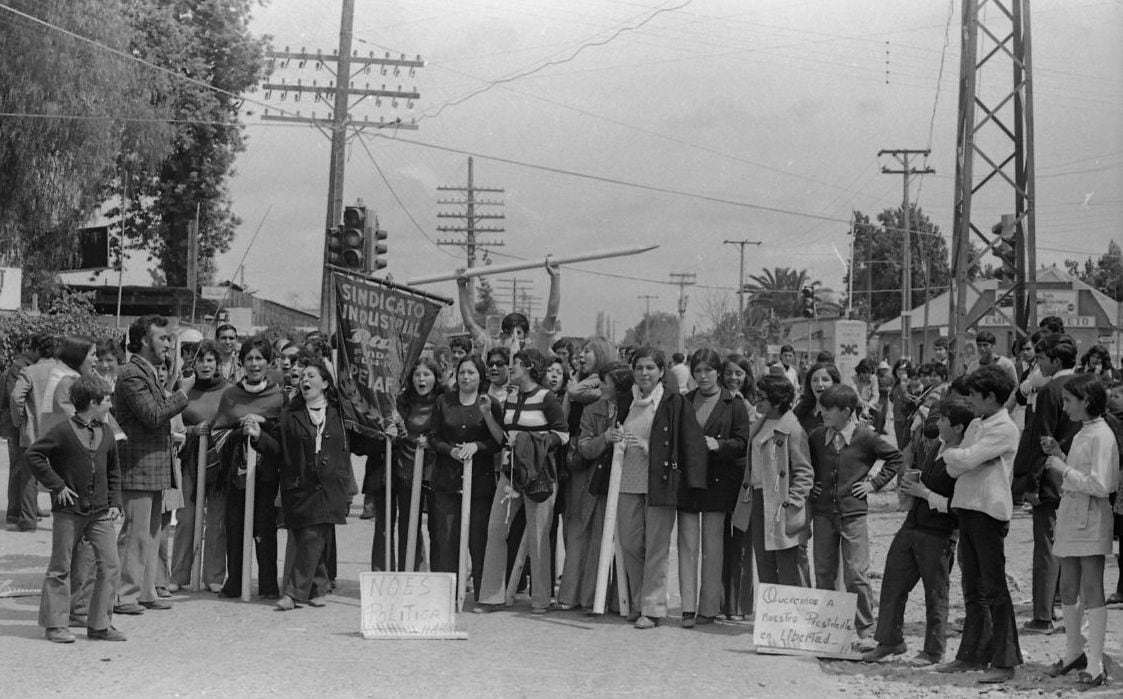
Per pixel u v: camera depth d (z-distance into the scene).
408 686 7.54
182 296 45.16
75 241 36.66
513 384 10.55
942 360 19.50
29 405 13.79
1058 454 8.18
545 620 9.92
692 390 10.29
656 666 8.26
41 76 32.97
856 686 7.90
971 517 8.16
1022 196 19.94
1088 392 7.87
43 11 33.00
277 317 51.59
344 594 10.86
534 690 7.49
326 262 19.09
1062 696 7.55
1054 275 57.41
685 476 9.61
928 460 8.60
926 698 7.52
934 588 8.54
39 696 7.15
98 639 8.72
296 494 9.98
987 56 20.00
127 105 36.00
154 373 9.73
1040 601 9.48
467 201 67.69
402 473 10.79
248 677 7.69
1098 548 7.84
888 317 88.25
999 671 8.00
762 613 8.88
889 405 19.09
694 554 9.84
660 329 95.12
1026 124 19.69
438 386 11.14
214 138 47.19
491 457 10.45
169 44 44.12
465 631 9.38
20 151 33.16
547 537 10.15
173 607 10.05
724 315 84.12
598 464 10.00
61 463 8.58
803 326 79.19
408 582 9.20
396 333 11.08
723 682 7.83
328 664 8.11
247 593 10.37
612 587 10.34
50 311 37.81
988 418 8.17
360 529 15.41
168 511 10.26
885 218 88.12
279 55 29.16
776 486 9.41
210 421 10.76
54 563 8.63
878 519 17.06
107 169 36.00
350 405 10.53
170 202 47.16
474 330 14.48
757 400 11.45
